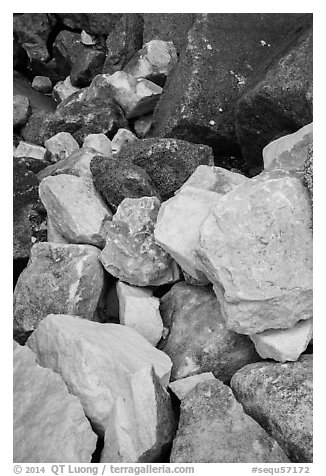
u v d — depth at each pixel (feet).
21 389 6.71
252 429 6.43
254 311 6.93
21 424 6.57
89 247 8.32
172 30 13.70
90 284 8.10
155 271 8.10
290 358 6.92
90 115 12.12
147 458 6.40
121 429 6.44
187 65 11.35
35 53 16.33
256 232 6.97
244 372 7.03
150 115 12.51
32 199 9.45
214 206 7.18
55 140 11.28
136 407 6.43
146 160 9.37
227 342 7.52
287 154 8.55
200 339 7.60
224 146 11.35
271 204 7.04
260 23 11.98
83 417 6.59
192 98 10.99
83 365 6.82
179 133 11.14
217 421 6.51
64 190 8.65
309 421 6.33
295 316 6.98
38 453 6.44
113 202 9.00
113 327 7.51
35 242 9.25
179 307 7.98
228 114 11.09
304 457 6.27
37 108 14.94
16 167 9.55
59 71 16.43
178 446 6.42
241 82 11.26
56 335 7.17
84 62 14.99
